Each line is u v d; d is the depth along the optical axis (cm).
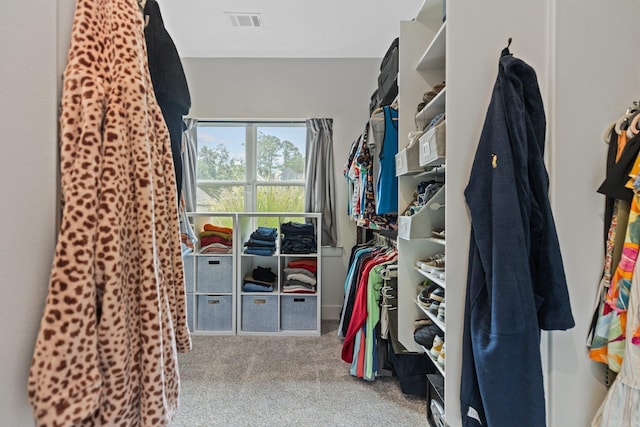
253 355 255
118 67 69
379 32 281
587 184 106
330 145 336
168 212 87
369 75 340
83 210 60
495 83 104
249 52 323
